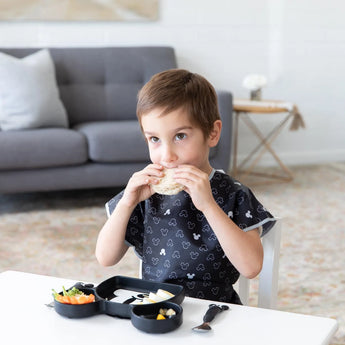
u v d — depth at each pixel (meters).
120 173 3.29
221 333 0.89
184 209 1.18
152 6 4.08
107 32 4.05
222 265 1.18
